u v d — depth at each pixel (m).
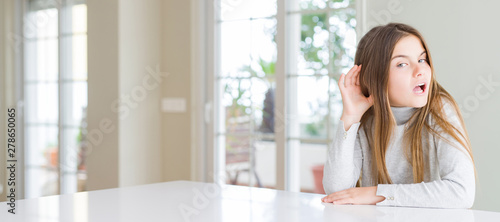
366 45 1.44
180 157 3.92
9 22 4.57
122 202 1.36
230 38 3.74
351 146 1.46
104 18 3.84
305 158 3.41
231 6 3.73
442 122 1.38
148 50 3.93
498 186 2.68
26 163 4.56
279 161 3.49
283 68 3.45
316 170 3.36
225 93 3.78
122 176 3.78
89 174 3.95
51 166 4.46
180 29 3.90
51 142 4.46
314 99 3.35
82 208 1.27
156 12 3.99
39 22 4.50
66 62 4.27
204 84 3.84
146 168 3.93
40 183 4.53
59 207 1.29
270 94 3.54
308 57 3.37
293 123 3.45
